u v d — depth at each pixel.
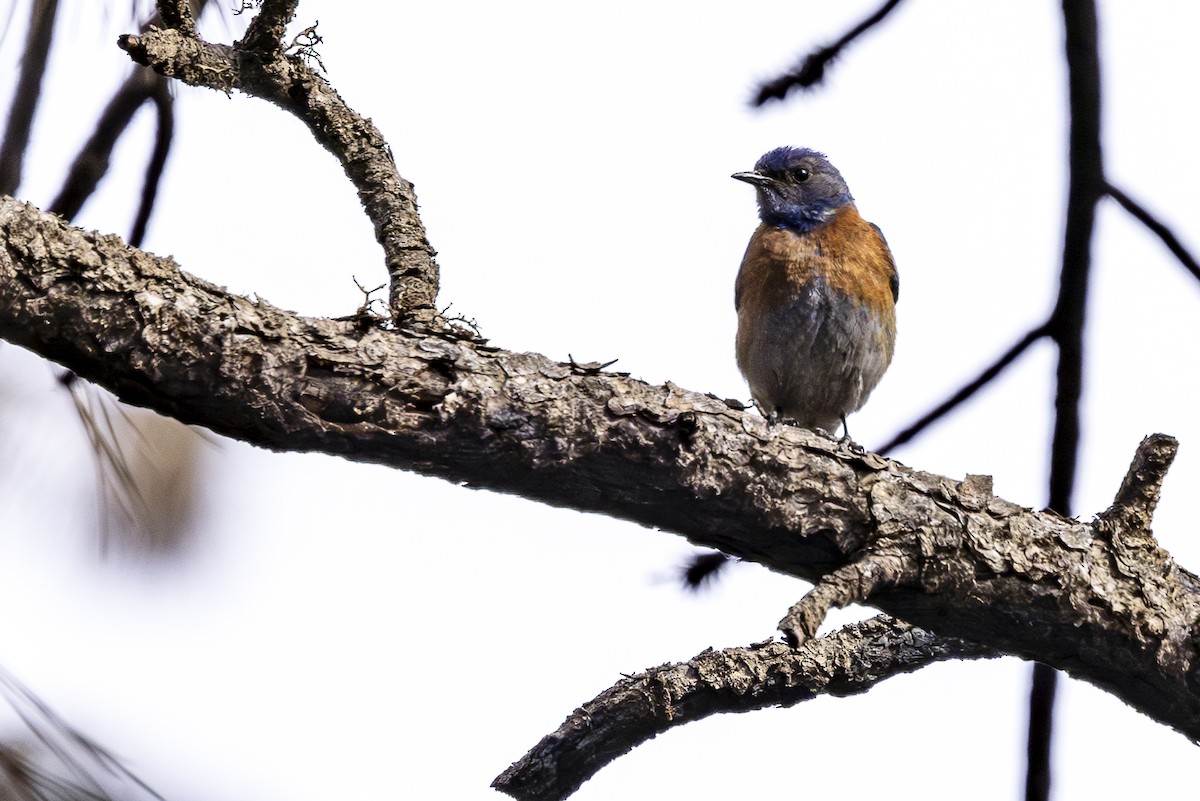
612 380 6.76
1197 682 7.91
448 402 6.23
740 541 7.26
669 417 6.76
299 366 5.96
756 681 8.41
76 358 5.65
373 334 6.24
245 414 5.94
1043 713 8.82
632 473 6.76
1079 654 7.87
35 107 6.68
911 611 7.57
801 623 6.21
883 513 7.27
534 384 6.50
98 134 7.57
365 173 8.38
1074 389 8.73
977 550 7.44
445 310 6.99
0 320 5.46
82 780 4.93
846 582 6.78
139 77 7.60
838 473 7.26
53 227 5.55
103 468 6.35
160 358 5.68
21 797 4.74
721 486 6.95
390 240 8.30
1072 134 8.55
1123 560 7.85
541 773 8.25
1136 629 7.73
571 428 6.53
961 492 7.62
